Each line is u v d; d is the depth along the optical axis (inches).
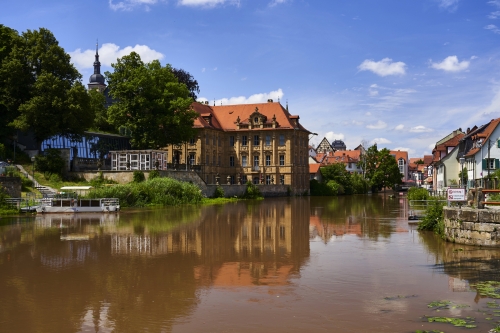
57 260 944.9
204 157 3983.8
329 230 1439.5
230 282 767.1
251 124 4301.2
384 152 5561.0
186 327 563.2
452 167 3348.9
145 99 2915.8
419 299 663.8
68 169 2647.6
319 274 818.2
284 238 1261.1
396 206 2672.2
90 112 2765.7
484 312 604.7
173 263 917.8
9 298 682.2
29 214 1905.8
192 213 2022.6
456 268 858.1
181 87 3152.1
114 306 643.5
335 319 583.8
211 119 4190.5
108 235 1295.5
